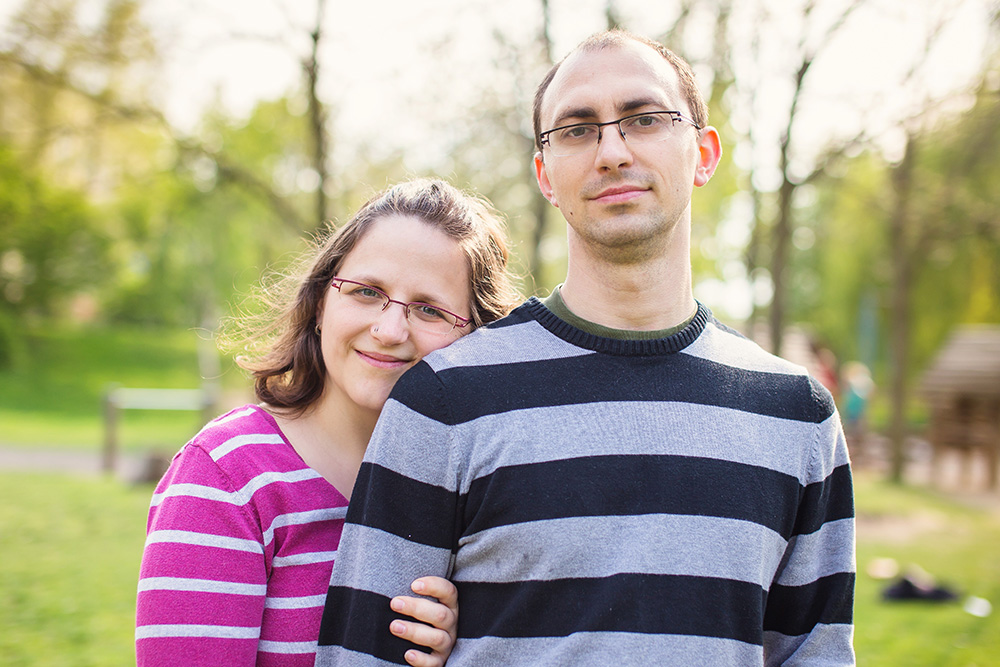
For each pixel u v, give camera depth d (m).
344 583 1.53
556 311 1.68
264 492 1.56
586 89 1.62
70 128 8.49
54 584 5.41
